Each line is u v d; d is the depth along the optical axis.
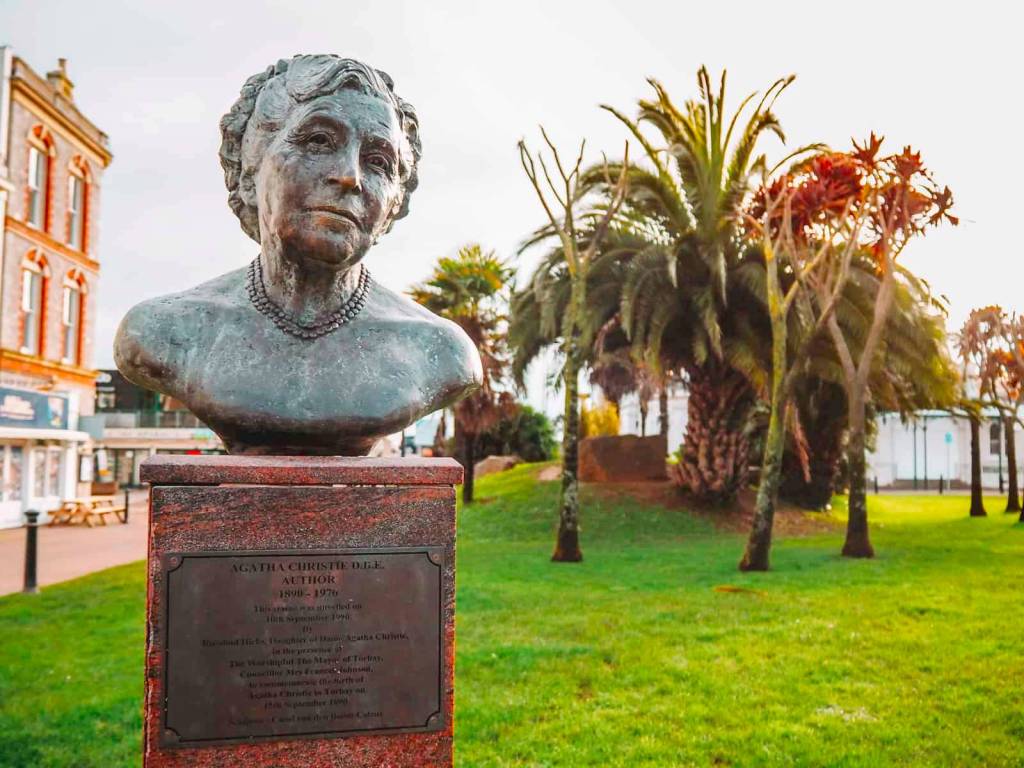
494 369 21.89
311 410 3.09
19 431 21.59
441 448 22.41
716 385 18.80
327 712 2.87
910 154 12.48
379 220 3.14
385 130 3.11
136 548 16.95
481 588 10.74
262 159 3.20
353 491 2.95
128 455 46.81
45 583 11.83
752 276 15.98
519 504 19.94
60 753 5.16
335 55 3.23
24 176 22.77
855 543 13.63
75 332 25.89
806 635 8.00
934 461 45.28
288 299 3.21
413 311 3.55
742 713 5.96
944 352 17.45
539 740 5.46
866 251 16.22
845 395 19.83
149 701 2.76
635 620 8.68
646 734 5.59
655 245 16.50
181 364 3.11
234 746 2.79
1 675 6.75
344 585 2.91
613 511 18.72
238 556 2.84
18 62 22.17
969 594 9.98
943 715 5.93
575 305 14.08
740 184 14.77
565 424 13.88
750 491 20.69
